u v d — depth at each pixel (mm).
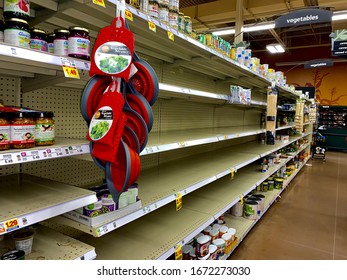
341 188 5609
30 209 1052
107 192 1346
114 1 1158
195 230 2080
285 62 13109
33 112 1053
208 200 2785
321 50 12625
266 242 3057
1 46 874
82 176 1907
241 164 3043
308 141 9062
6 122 967
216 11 7367
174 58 2645
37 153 1020
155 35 1840
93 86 1117
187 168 2715
